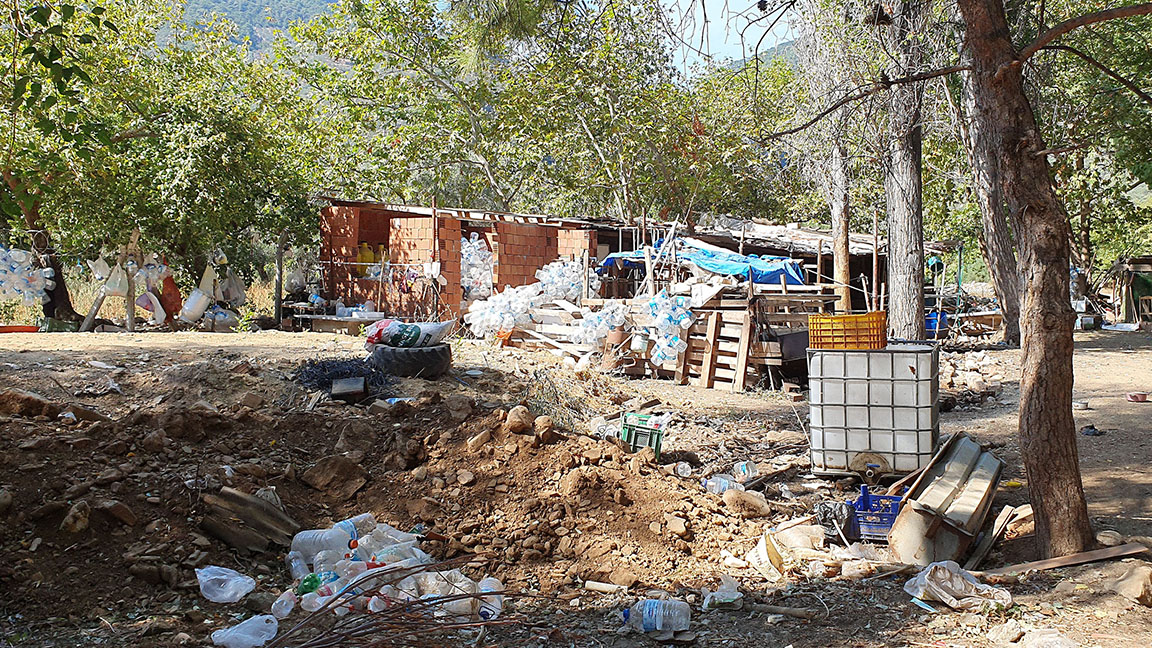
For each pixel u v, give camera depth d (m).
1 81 8.30
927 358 7.73
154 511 6.04
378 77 31.59
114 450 6.55
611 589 5.81
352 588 4.88
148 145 18.88
